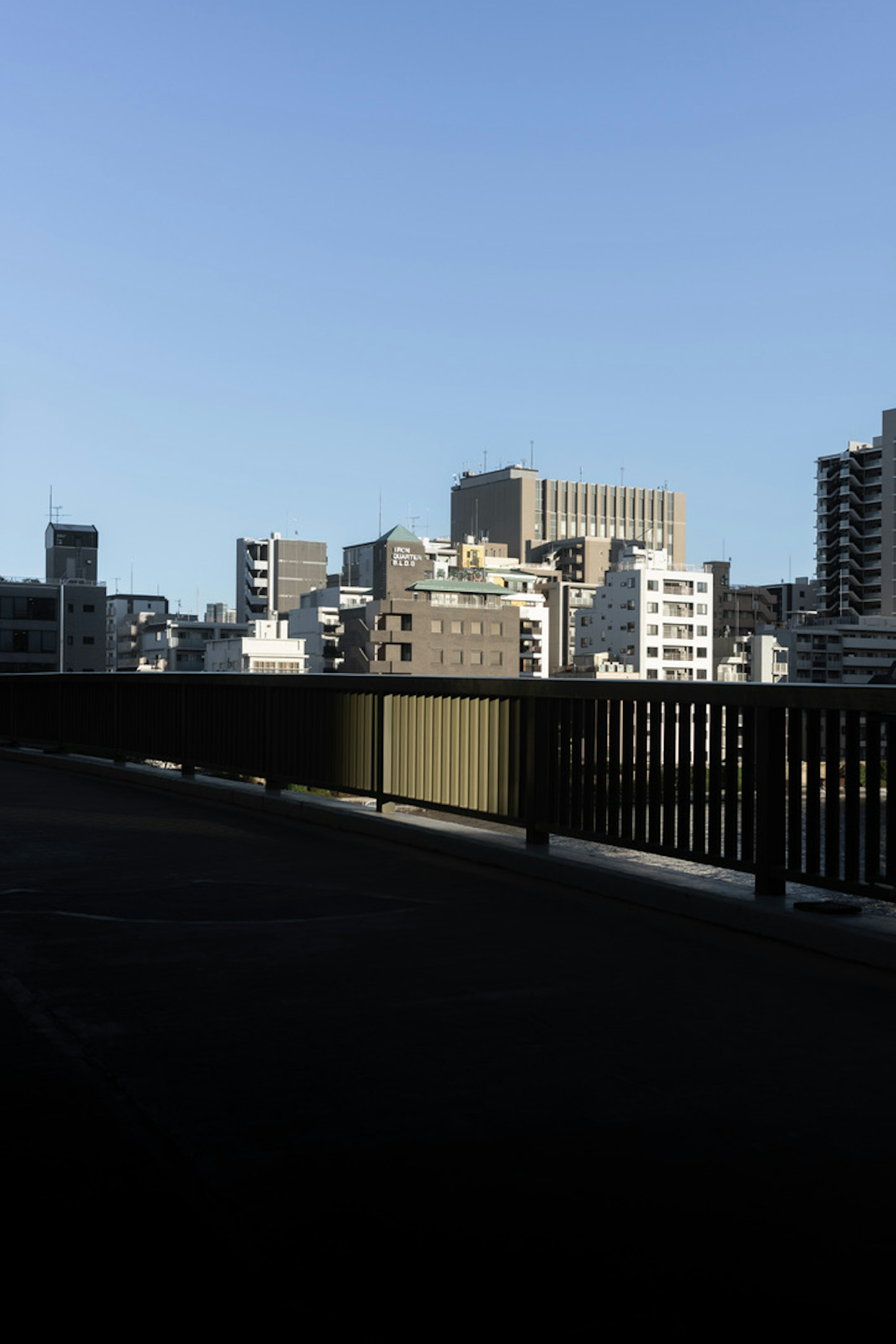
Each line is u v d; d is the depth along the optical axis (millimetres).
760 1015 5031
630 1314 2678
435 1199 3240
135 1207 3178
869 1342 2584
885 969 5816
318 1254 2934
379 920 6898
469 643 142375
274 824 10930
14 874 8312
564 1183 3355
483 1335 2588
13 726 19344
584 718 8203
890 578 184000
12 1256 2914
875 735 6176
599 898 7582
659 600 162000
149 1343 2545
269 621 175875
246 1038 4656
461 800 9438
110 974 5645
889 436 184750
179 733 14125
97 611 126875
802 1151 3600
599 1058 4449
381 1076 4227
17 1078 4203
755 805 6949
